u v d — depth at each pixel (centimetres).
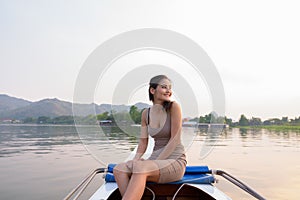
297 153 1085
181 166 232
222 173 274
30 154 1022
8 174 660
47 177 625
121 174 216
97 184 557
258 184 570
